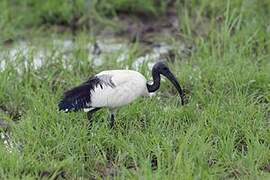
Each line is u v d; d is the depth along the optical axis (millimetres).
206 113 12148
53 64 14453
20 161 10758
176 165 10430
